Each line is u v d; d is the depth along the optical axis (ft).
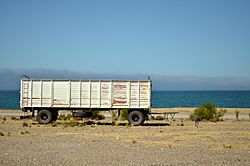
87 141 70.85
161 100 520.01
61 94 112.98
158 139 75.41
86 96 112.37
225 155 56.03
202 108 138.62
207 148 63.62
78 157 52.26
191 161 50.29
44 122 112.57
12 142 68.33
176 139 75.61
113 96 111.75
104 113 184.44
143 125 110.22
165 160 50.75
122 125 109.70
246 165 48.19
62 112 183.01
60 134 83.92
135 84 111.24
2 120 128.47
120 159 51.08
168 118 143.02
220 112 145.48
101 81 112.06
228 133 86.84
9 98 602.85
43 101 113.39
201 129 97.09
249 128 100.32
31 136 79.51
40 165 46.39
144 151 58.90
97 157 52.47
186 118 143.74
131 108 111.34
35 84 113.60
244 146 66.44
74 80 112.57
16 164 46.70
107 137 78.28
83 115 111.86
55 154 54.60
